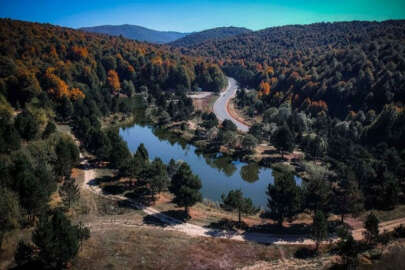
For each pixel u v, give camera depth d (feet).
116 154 238.27
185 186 189.37
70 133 358.84
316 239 148.05
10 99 414.00
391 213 186.80
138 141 411.54
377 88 427.74
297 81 589.73
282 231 173.78
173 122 490.49
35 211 151.74
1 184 152.25
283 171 302.04
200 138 409.49
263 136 414.41
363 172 220.64
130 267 121.90
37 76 486.79
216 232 171.01
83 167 264.93
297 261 138.21
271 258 141.28
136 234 156.66
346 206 176.14
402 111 325.01
